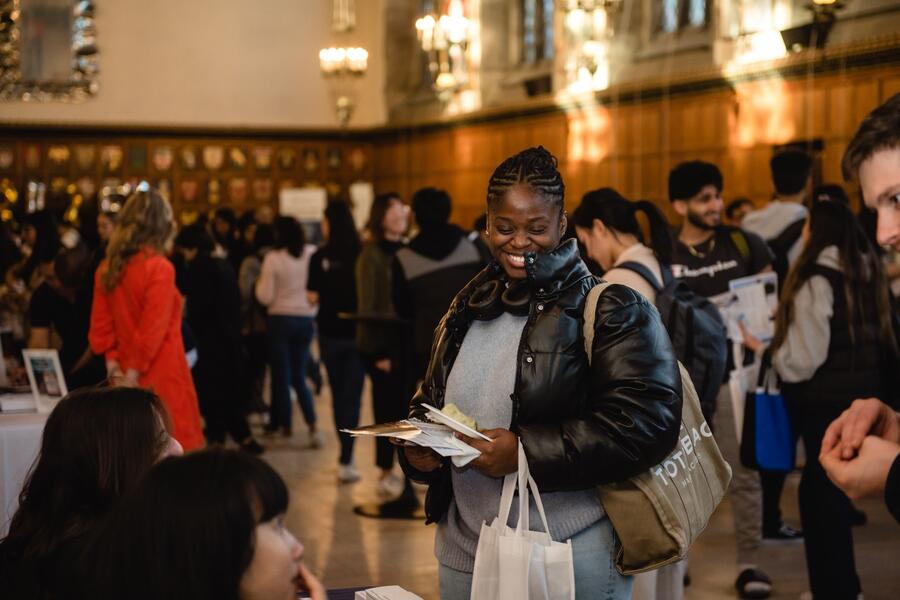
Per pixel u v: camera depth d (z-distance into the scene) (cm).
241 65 2339
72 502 224
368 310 608
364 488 693
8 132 2236
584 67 1672
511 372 232
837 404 413
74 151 2269
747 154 1376
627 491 227
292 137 2373
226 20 2330
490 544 225
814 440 418
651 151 1553
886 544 554
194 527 149
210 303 745
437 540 250
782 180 620
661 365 225
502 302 236
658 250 398
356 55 2152
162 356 478
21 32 2228
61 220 2145
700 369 375
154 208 480
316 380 1080
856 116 1212
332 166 2394
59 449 226
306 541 573
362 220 2100
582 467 219
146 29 2292
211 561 150
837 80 1234
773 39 1341
